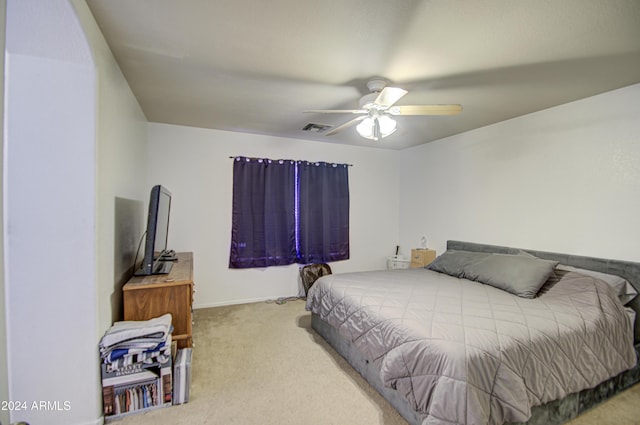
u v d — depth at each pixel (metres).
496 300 2.37
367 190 5.12
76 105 1.78
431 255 4.36
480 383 1.53
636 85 2.49
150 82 2.54
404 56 2.07
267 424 1.89
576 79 2.40
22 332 1.73
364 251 5.12
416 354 1.76
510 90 2.62
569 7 1.55
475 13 1.61
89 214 1.81
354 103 3.00
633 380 2.27
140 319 2.29
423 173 4.79
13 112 1.70
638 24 1.68
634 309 2.45
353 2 1.54
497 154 3.62
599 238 2.73
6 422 0.76
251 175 4.25
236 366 2.56
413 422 1.83
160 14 1.67
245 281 4.28
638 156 2.49
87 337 1.82
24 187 1.71
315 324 3.26
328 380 2.36
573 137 2.90
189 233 4.00
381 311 2.22
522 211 3.35
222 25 1.76
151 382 2.00
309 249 4.61
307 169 4.57
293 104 3.04
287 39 1.90
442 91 2.65
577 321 1.99
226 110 3.25
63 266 1.77
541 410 1.72
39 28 1.56
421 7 1.57
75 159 1.78
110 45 1.99
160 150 3.82
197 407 2.04
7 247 1.70
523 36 1.82
